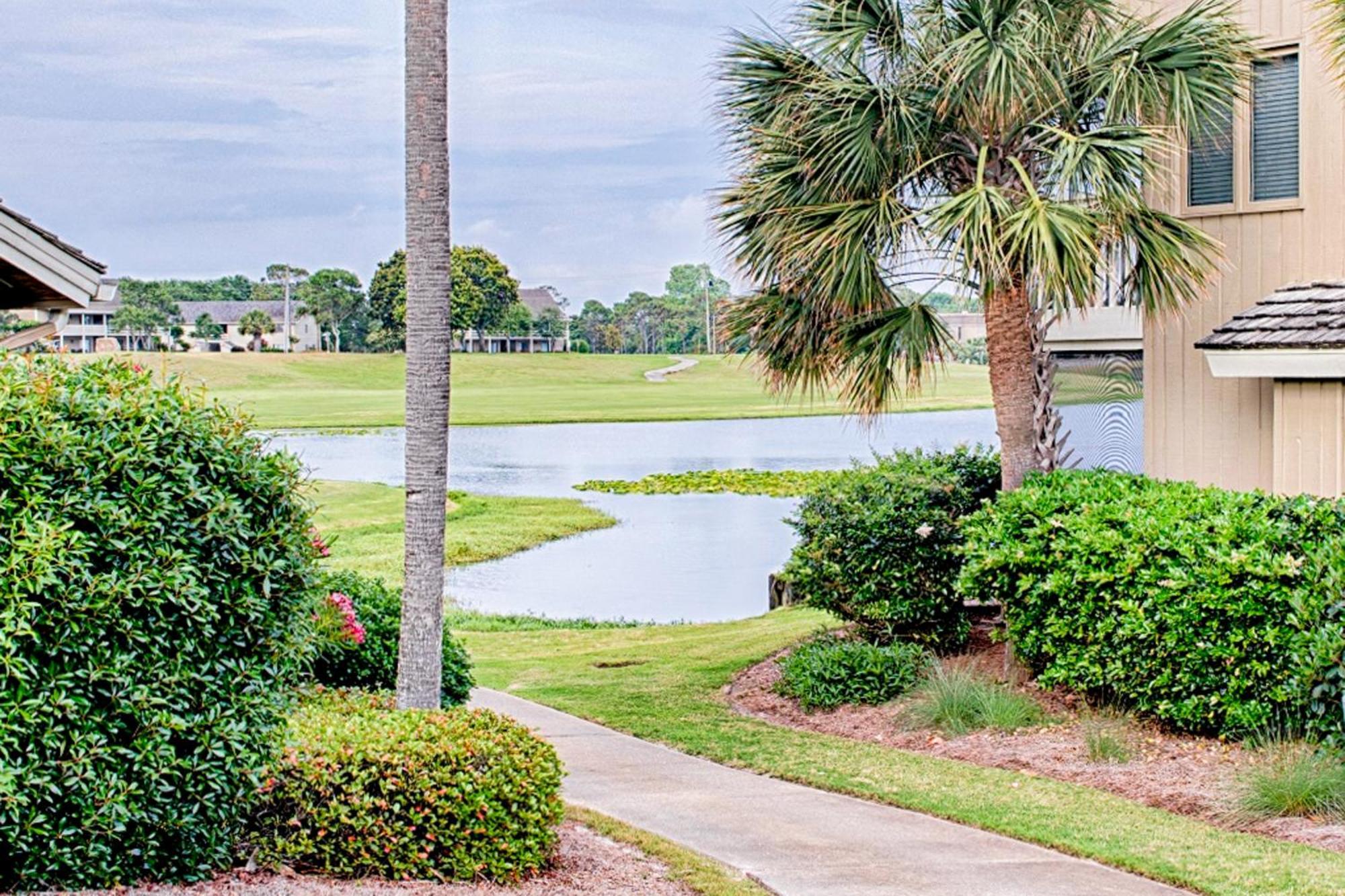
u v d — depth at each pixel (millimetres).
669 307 151875
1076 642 9055
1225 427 11109
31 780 4625
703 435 58406
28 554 4656
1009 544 9289
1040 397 10789
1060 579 8836
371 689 9102
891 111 9648
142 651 4977
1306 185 10609
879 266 9820
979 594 9672
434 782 5602
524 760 5867
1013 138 10188
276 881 5219
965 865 6188
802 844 6594
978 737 8984
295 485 5562
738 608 18391
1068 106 9867
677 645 13836
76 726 4797
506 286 129625
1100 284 10781
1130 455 12945
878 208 9594
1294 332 9484
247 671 5277
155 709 4988
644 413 74375
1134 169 9359
